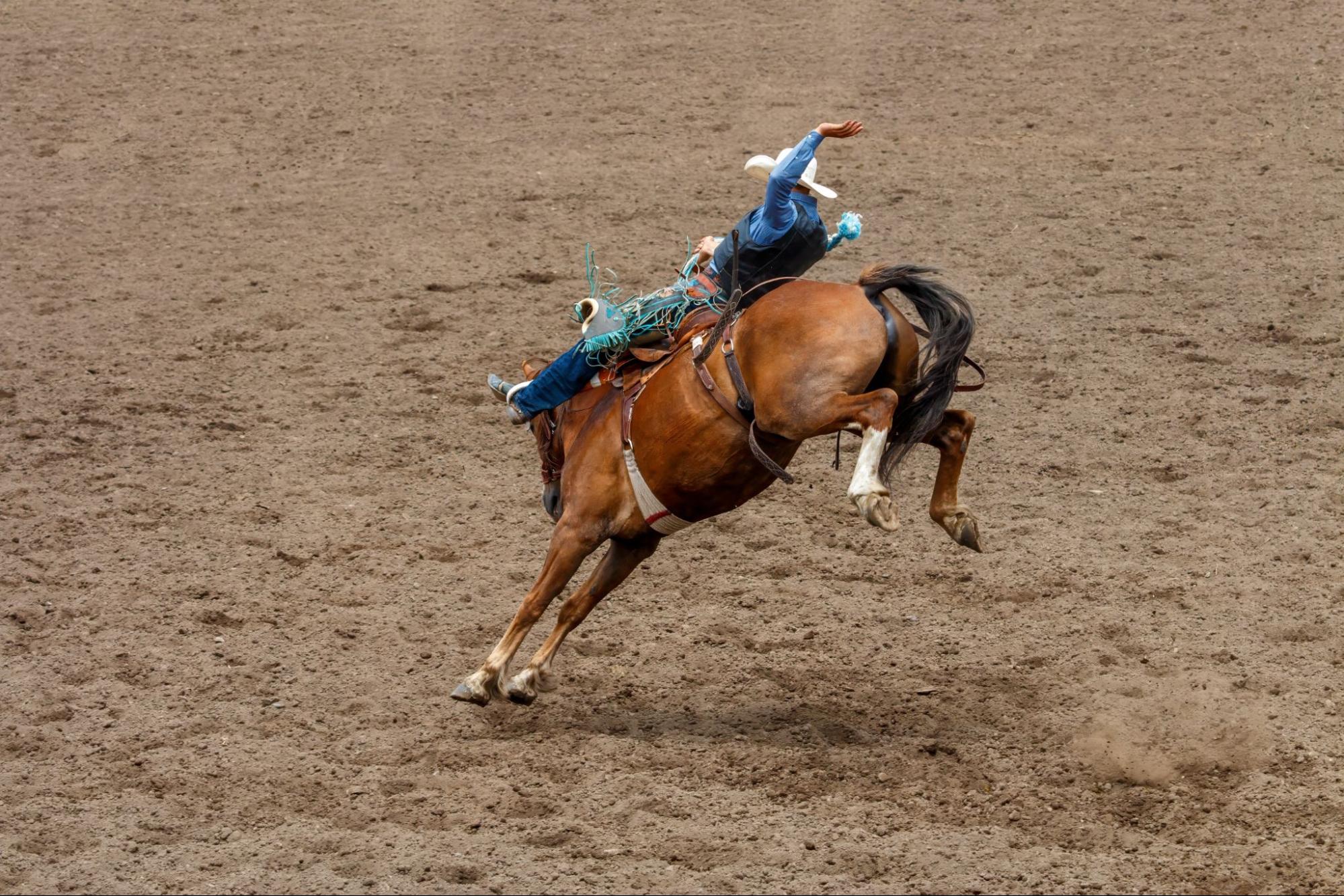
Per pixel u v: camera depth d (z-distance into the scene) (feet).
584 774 50.03
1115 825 46.73
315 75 156.97
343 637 60.75
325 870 44.09
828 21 170.40
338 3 181.98
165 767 50.70
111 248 113.80
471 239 114.42
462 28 171.32
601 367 52.85
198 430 83.05
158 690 56.39
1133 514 70.69
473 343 95.09
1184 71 148.56
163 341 96.12
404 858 44.52
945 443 50.49
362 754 51.83
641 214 118.93
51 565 67.10
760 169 53.93
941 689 55.93
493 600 64.18
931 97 146.10
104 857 45.06
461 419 84.58
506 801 48.11
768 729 53.31
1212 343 91.25
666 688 56.70
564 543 52.31
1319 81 143.33
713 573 66.49
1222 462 75.87
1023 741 52.06
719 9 176.14
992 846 45.03
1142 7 168.76
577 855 44.83
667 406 49.83
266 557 68.23
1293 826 46.03
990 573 65.26
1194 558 65.67
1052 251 108.06
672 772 50.11
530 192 124.88
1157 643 58.49
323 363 92.53
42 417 84.38
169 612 62.69
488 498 74.84
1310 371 86.48
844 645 59.67
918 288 48.70
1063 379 87.20
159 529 71.05
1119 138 132.98
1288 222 111.45
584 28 171.12
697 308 51.78
